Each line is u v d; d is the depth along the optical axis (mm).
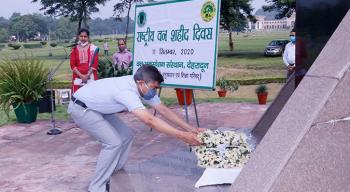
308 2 3916
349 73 2482
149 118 3299
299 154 2383
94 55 7203
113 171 3885
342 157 2479
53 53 49438
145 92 3490
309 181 2400
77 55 7164
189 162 4258
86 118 3682
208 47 4734
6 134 7023
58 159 5422
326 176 2445
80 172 4805
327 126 2441
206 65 4770
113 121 3939
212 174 3402
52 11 37000
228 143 3414
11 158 5551
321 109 2436
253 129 4984
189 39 4977
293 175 2375
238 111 8484
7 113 7926
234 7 34344
